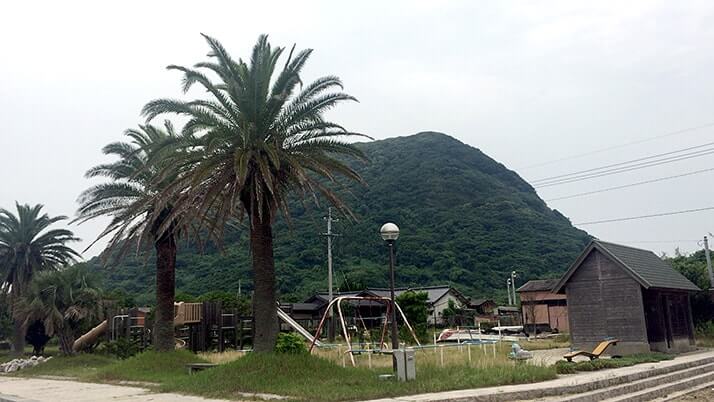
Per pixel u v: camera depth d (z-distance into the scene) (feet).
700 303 114.42
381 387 48.06
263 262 63.21
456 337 115.44
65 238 155.43
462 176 351.25
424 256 275.59
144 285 244.63
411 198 324.80
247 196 65.10
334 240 264.31
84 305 121.80
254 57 63.21
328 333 127.85
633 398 49.83
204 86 63.00
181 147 66.54
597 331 85.51
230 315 121.90
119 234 79.41
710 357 77.15
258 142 61.05
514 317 212.43
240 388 52.80
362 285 221.46
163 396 53.62
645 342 81.00
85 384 72.02
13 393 62.69
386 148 400.88
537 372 51.90
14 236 149.07
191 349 113.80
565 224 345.51
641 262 90.79
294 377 54.03
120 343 111.04
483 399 42.88
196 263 257.75
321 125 65.10
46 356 138.00
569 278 89.35
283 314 118.32
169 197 66.59
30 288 122.72
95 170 83.76
